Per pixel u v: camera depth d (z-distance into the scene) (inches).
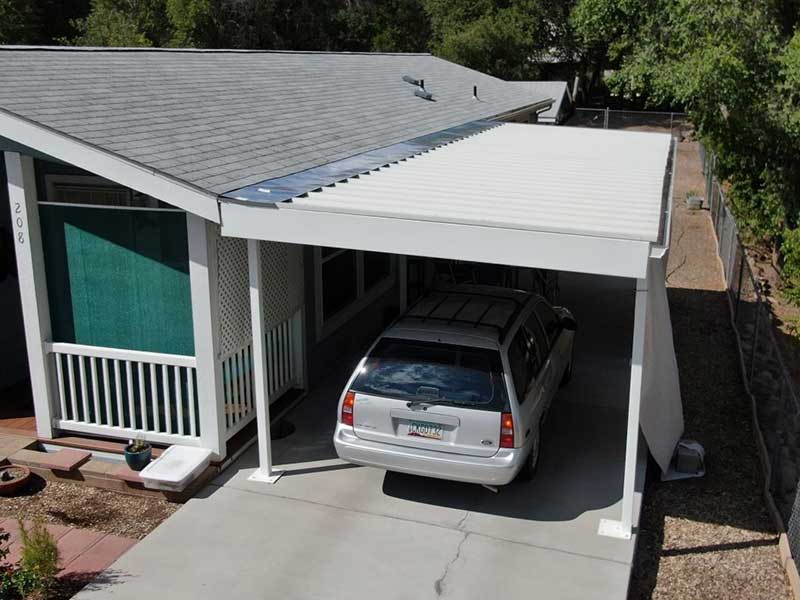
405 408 296.4
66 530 294.8
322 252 430.3
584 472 339.3
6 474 321.7
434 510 307.7
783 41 780.6
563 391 430.9
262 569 269.4
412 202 294.2
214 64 558.3
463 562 274.5
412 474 308.7
